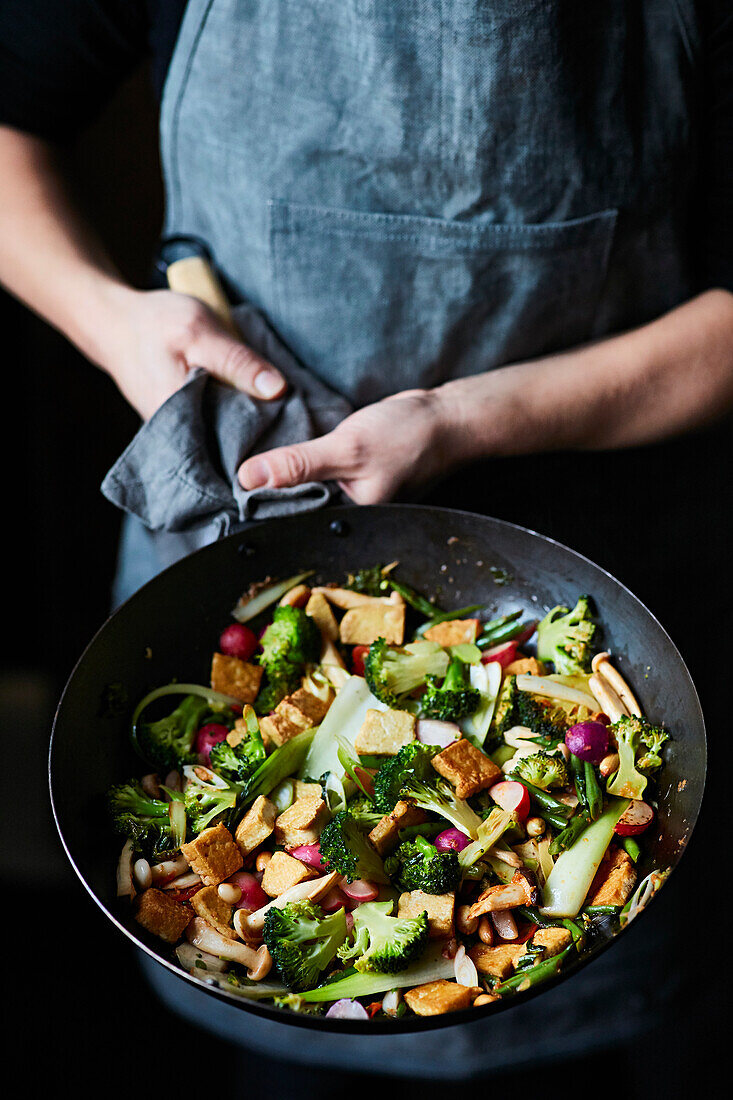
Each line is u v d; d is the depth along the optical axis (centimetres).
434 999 65
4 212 90
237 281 89
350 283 84
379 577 82
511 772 72
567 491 91
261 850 72
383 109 78
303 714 75
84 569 141
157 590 76
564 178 80
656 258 86
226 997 62
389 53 76
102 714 74
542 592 80
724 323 87
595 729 72
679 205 84
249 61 80
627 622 76
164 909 68
